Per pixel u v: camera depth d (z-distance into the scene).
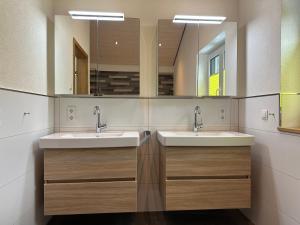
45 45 1.85
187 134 1.95
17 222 1.38
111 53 2.05
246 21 2.03
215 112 2.18
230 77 2.12
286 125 1.57
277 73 1.59
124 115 2.12
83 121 2.09
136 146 1.63
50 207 1.59
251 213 1.95
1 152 1.21
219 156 1.69
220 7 2.17
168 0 2.14
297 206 1.39
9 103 1.29
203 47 2.10
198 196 1.68
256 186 1.86
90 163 1.61
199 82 2.10
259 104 1.82
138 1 2.13
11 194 1.31
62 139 1.57
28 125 1.53
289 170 1.47
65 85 2.00
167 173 1.67
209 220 1.99
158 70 2.07
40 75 1.74
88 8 2.09
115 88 2.05
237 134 1.87
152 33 2.14
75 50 2.01
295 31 1.56
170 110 2.16
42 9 1.79
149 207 2.14
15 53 1.36
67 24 2.00
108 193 1.62
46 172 1.58
